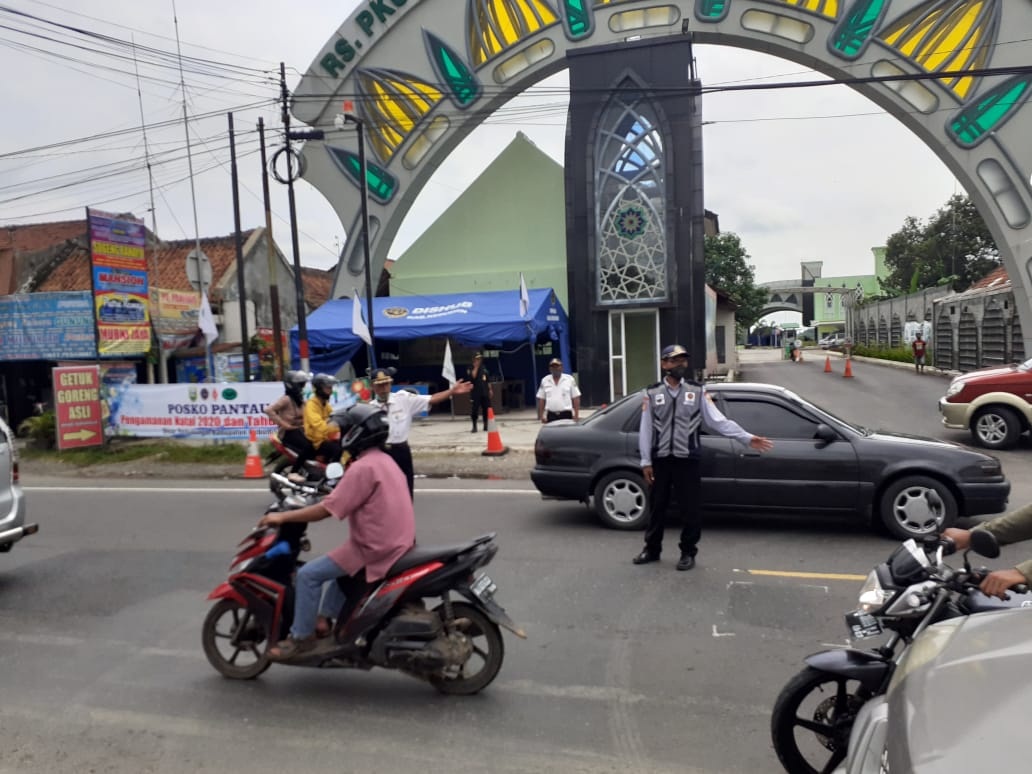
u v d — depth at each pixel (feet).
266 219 57.62
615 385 71.72
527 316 62.13
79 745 13.17
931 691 7.44
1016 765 6.15
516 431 56.13
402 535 14.08
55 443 51.42
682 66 68.33
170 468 45.09
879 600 10.50
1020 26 63.77
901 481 23.86
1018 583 9.76
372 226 76.74
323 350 66.13
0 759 12.76
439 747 12.79
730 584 20.42
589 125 70.23
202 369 68.95
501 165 79.20
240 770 12.26
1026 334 66.03
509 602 19.53
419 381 77.10
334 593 14.84
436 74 74.18
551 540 25.36
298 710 14.25
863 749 8.30
